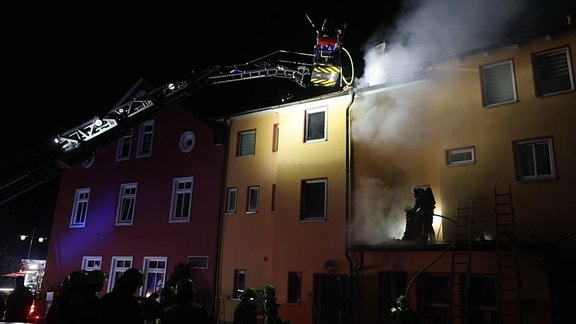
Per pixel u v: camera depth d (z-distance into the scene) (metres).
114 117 13.05
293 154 16.39
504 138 12.59
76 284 5.16
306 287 14.63
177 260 18.58
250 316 7.75
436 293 12.02
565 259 11.02
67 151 12.30
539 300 10.19
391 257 12.91
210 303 17.08
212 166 18.89
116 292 4.59
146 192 20.50
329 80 13.93
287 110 17.09
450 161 13.38
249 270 16.73
